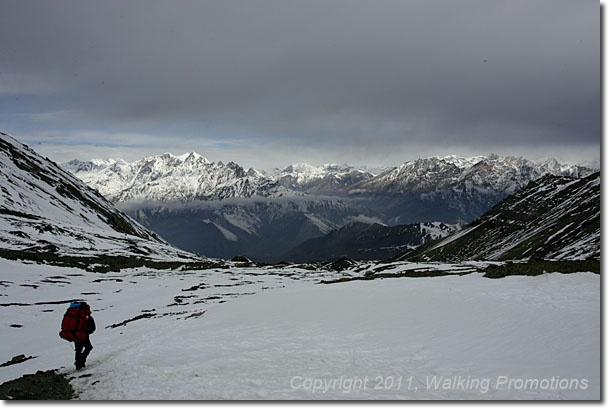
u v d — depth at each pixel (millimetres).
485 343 16906
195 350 20062
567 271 31578
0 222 105938
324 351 17891
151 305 49625
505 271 34500
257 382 14719
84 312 19516
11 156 164125
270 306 31172
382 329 20594
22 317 42594
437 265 73750
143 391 14805
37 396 15195
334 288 36312
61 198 161125
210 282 74625
